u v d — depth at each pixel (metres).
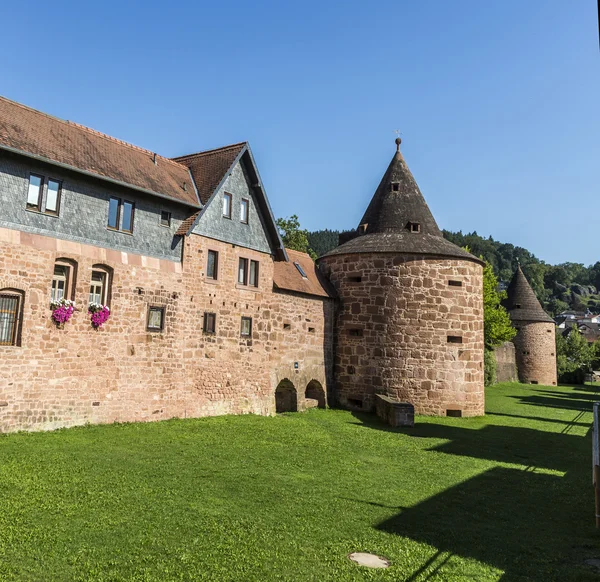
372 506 10.47
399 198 29.70
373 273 27.36
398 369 26.33
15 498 9.38
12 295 15.06
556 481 13.70
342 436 18.67
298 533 8.69
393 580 7.17
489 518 10.23
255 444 15.79
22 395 15.06
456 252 27.56
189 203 19.97
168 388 19.22
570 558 8.30
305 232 52.03
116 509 9.20
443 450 17.33
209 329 20.95
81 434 15.33
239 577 7.00
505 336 49.09
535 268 173.50
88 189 17.00
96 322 16.94
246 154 23.05
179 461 13.01
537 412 30.91
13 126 15.61
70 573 6.86
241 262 22.78
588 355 77.69
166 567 7.15
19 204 15.11
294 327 25.34
